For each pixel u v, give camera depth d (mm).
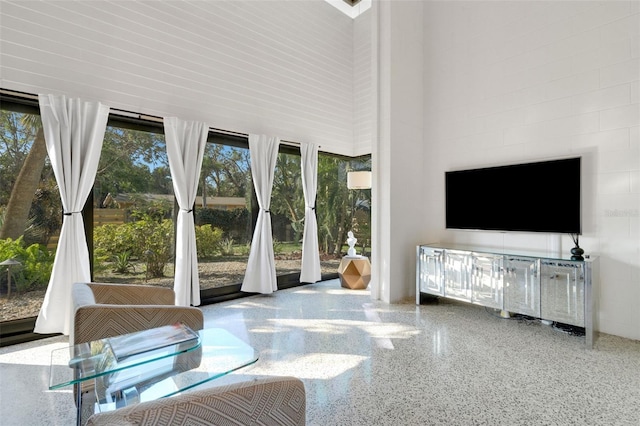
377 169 4137
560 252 3195
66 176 2873
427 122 4336
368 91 5438
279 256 4797
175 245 3781
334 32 5375
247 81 4277
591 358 2473
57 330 2807
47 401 1938
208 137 4043
